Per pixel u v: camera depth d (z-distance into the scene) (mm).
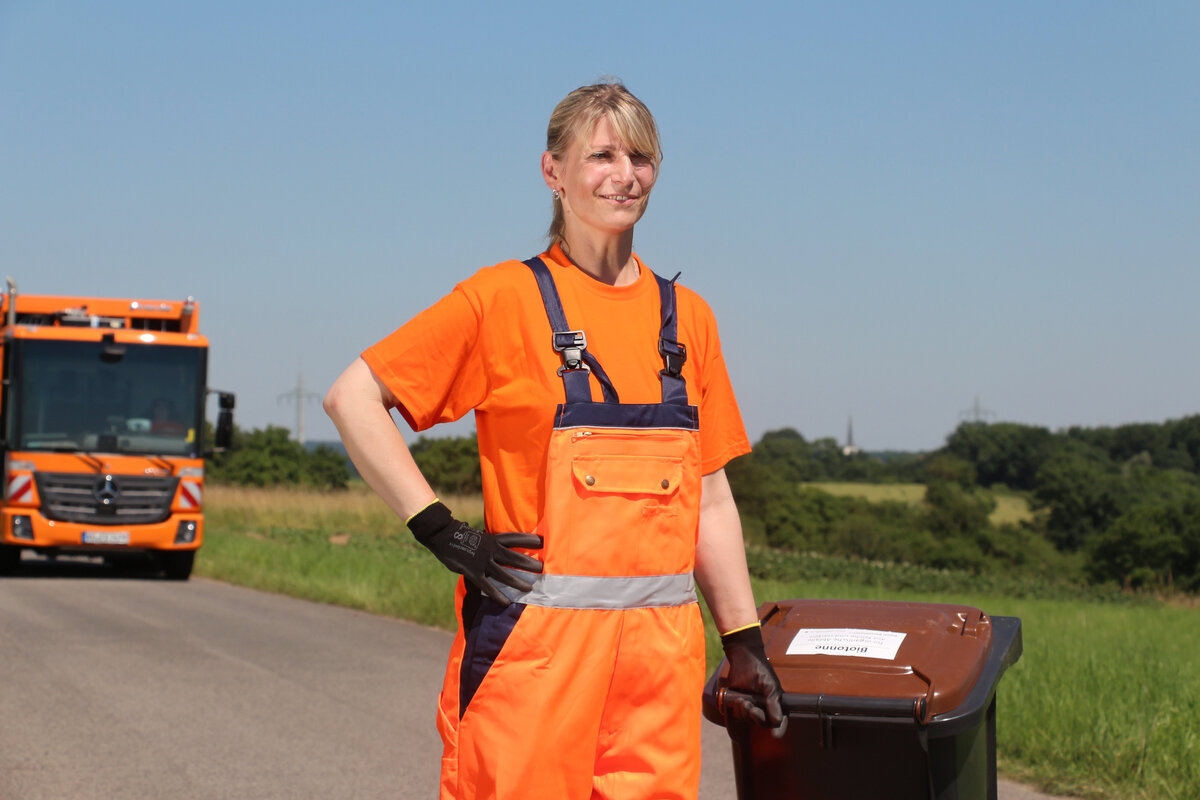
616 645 2455
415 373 2506
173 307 17484
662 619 2508
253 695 7809
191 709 7348
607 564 2453
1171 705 6453
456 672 2529
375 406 2498
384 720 7141
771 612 3254
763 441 130875
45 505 15922
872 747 2779
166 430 16469
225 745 6484
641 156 2605
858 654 2879
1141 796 5418
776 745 2852
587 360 2510
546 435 2494
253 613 12094
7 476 15891
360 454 2484
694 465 2564
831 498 79250
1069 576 73000
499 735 2432
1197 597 30062
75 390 16219
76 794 5543
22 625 10750
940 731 2705
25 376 16000
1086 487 88375
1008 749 6160
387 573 14859
